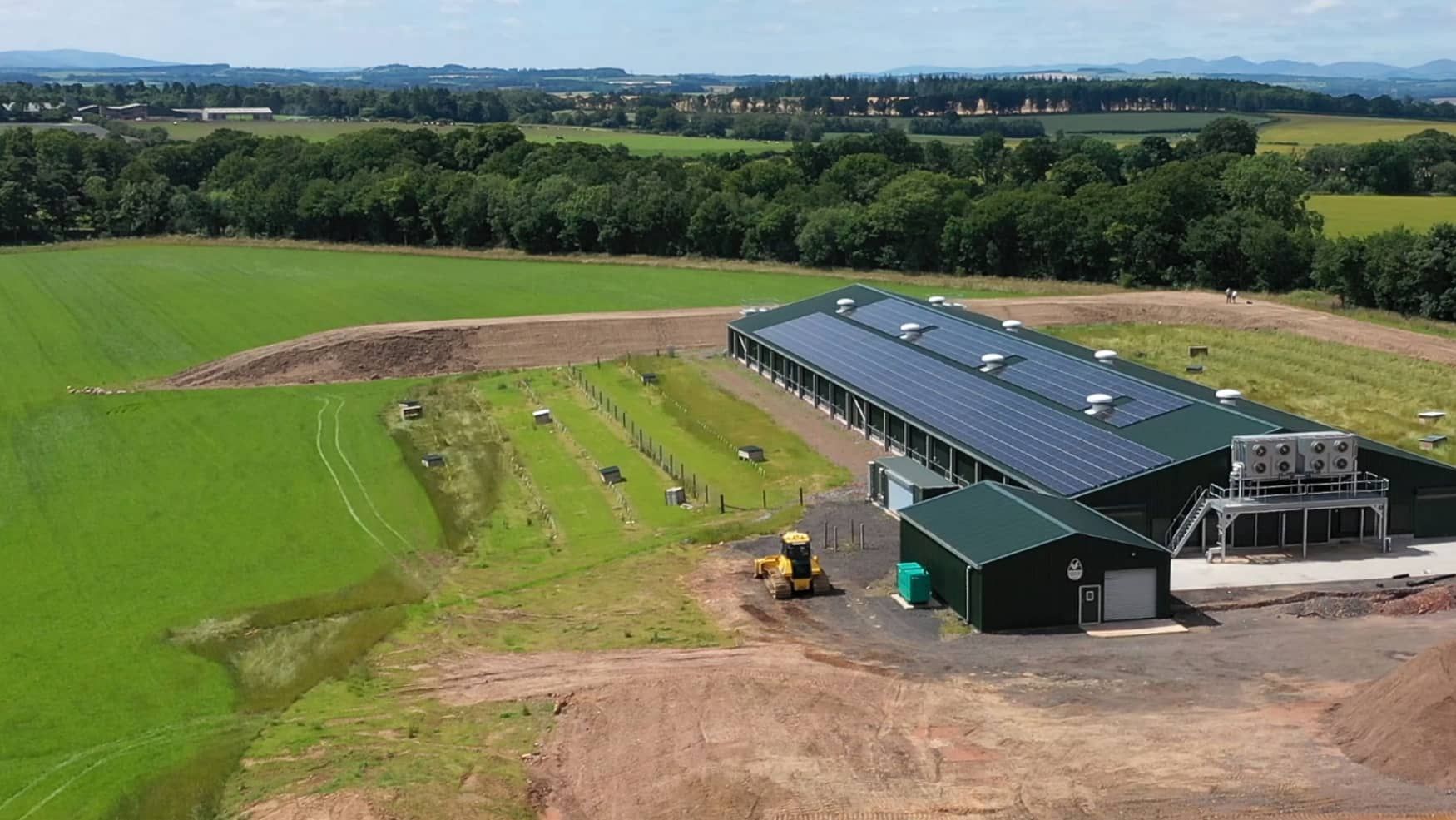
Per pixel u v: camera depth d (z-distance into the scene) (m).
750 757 40.47
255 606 59.59
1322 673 47.38
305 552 67.69
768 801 37.66
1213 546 63.78
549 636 54.31
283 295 151.50
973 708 44.53
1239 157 186.12
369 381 113.38
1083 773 38.75
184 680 50.91
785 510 72.12
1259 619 54.56
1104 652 50.75
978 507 59.88
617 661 50.75
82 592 61.97
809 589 58.66
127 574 64.44
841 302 110.12
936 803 37.19
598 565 64.38
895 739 41.81
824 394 95.00
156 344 125.31
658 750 41.53
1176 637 52.69
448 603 59.41
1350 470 62.47
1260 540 64.19
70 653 54.22
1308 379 101.38
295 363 116.69
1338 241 141.38
